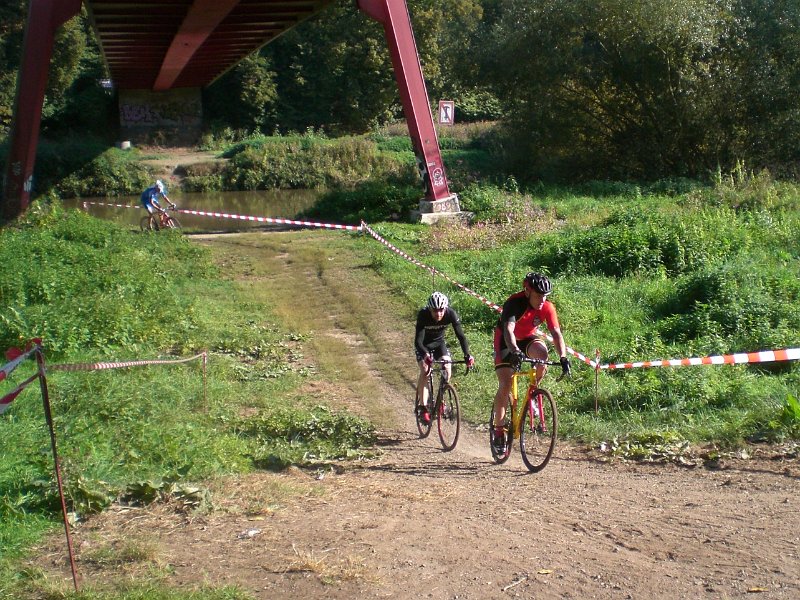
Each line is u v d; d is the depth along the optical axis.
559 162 34.78
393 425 9.91
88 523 5.98
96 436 7.81
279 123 57.22
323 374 12.21
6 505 5.96
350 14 56.84
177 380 10.62
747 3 31.23
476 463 8.16
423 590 4.66
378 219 27.00
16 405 8.97
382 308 15.79
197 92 54.91
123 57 34.16
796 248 16.34
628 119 34.09
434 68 56.19
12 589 4.71
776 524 5.45
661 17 30.06
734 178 29.06
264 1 22.66
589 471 7.50
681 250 16.28
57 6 23.52
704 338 11.22
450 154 42.47
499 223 24.11
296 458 8.23
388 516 6.16
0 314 12.23
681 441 8.05
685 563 4.88
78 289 14.36
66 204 39.75
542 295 6.97
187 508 6.29
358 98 58.28
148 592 4.57
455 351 12.49
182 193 44.00
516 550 5.27
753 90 30.45
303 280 18.47
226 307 16.03
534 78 33.47
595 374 9.91
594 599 4.45
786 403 8.20
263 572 4.96
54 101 52.72
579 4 30.98
